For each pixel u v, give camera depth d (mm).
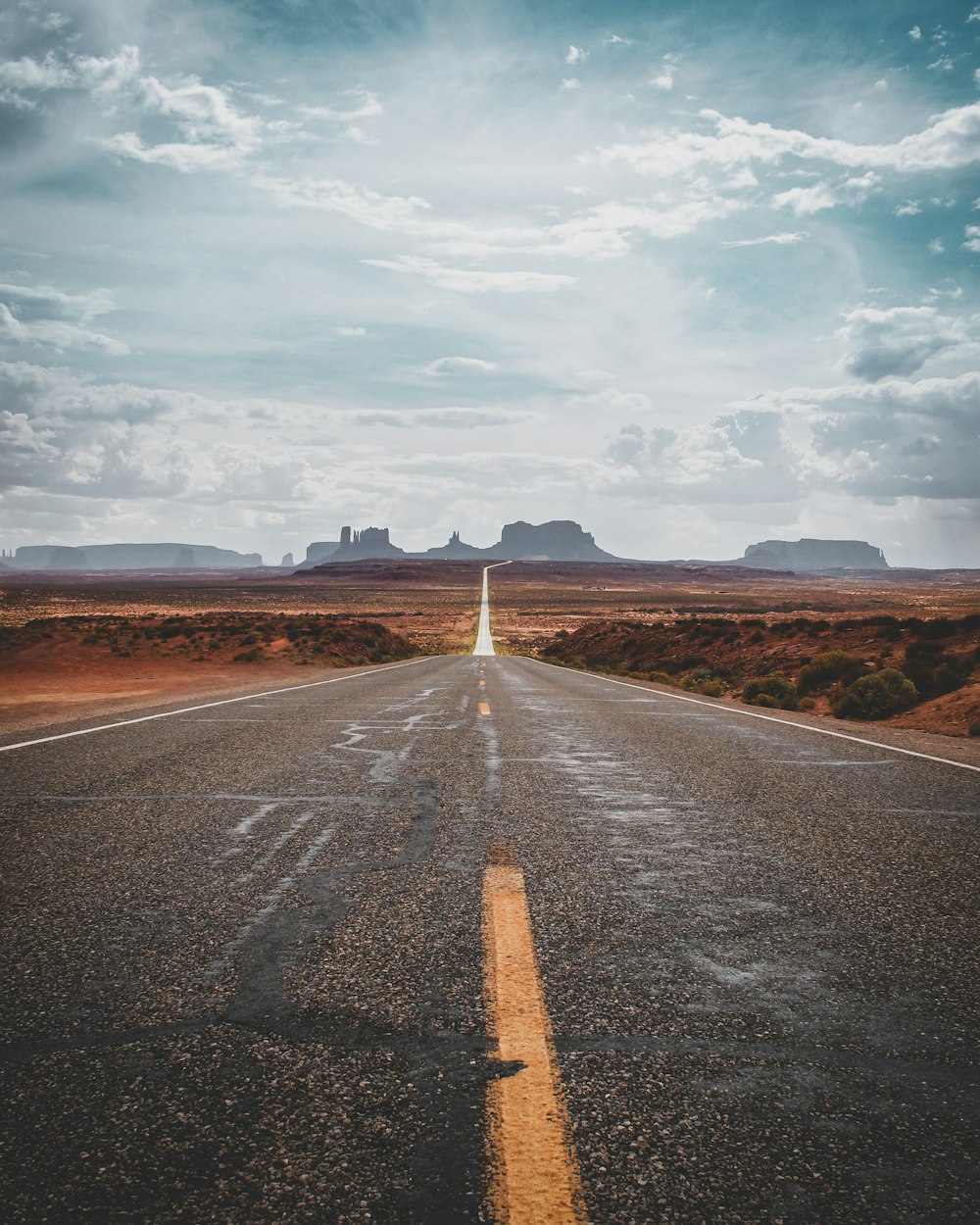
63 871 3744
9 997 2387
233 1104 1811
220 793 5613
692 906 3303
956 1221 1461
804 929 3041
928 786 6141
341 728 9391
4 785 5875
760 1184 1555
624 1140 1688
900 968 2672
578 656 49750
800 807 5336
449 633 90312
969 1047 2135
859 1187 1552
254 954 2734
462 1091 1867
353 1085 1890
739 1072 1971
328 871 3756
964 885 3646
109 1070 1960
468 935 2922
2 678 24641
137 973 2562
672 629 39062
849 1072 1986
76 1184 1546
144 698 15406
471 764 6875
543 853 4113
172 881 3596
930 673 16312
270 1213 1465
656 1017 2266
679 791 5828
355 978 2520
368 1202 1492
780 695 18125
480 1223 1435
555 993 2422
